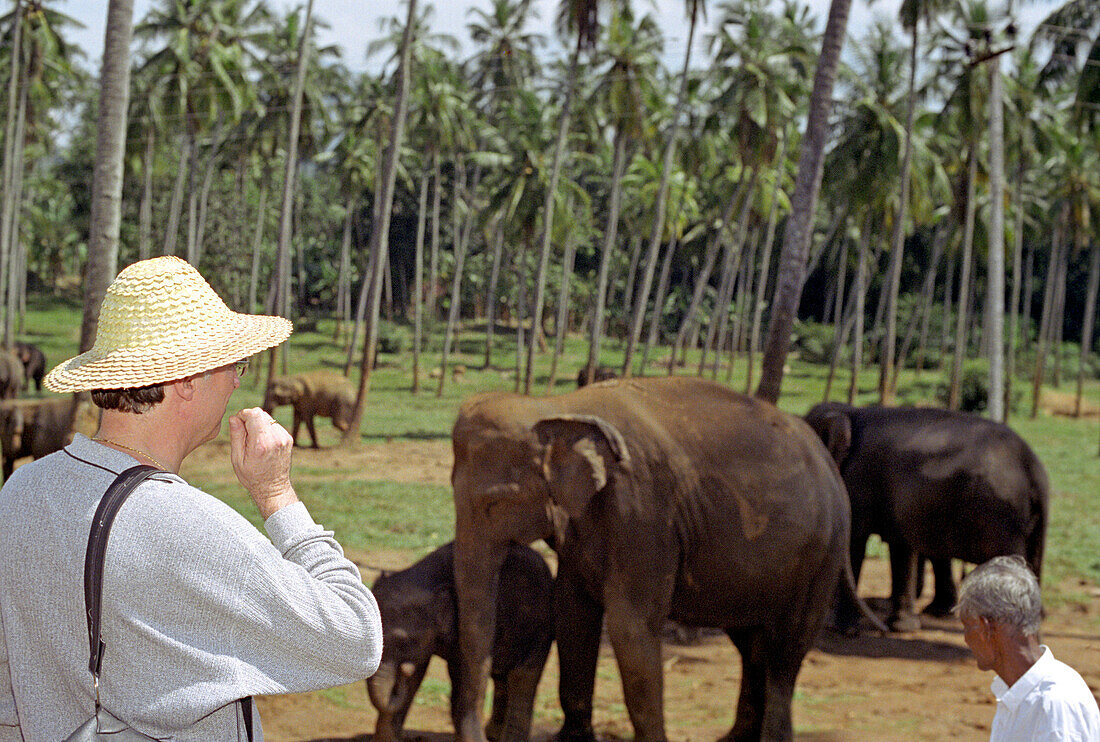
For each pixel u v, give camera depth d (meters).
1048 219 56.12
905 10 30.67
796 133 46.34
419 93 45.72
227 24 43.34
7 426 15.55
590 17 33.47
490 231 59.84
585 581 5.82
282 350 51.00
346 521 14.88
